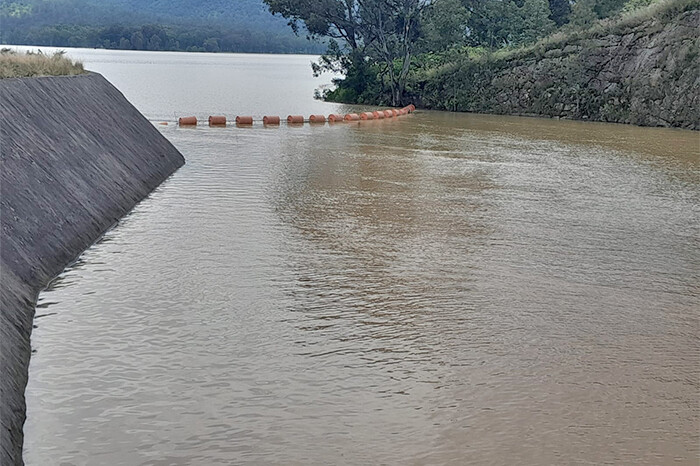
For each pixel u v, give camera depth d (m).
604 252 14.88
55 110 16.88
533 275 13.29
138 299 11.50
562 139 35.03
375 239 15.34
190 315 10.95
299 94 68.12
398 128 38.97
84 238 14.02
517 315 11.36
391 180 22.23
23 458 7.40
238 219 16.61
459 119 45.81
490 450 7.77
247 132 34.53
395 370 9.45
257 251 14.18
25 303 10.74
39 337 10.05
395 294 12.11
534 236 15.98
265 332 10.46
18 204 12.52
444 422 8.27
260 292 12.00
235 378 9.11
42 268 12.06
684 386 9.23
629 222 17.52
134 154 19.97
